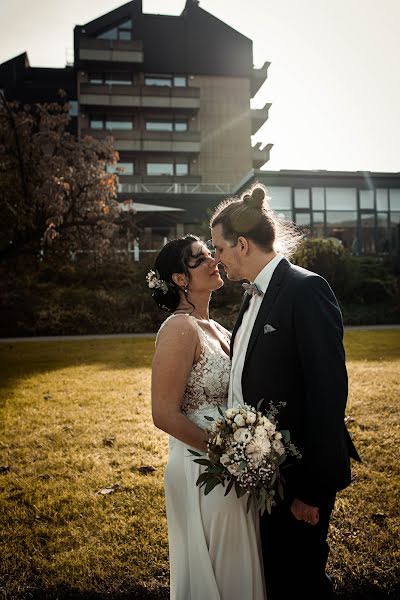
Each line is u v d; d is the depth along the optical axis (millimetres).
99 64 38000
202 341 2281
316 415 1924
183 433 2119
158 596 2574
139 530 3158
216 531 2131
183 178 36312
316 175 27562
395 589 2553
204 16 39469
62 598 2584
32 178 15070
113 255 17391
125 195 31000
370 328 17938
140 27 38500
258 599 2143
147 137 36688
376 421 5324
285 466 1994
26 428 5449
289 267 2203
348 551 2838
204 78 39562
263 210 2279
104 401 6660
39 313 19562
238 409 1990
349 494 3561
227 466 1923
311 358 1968
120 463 4312
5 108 15609
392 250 28000
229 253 2285
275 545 2160
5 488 3855
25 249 15367
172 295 2477
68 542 3049
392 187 28109
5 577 2715
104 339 16375
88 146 16109
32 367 10000
